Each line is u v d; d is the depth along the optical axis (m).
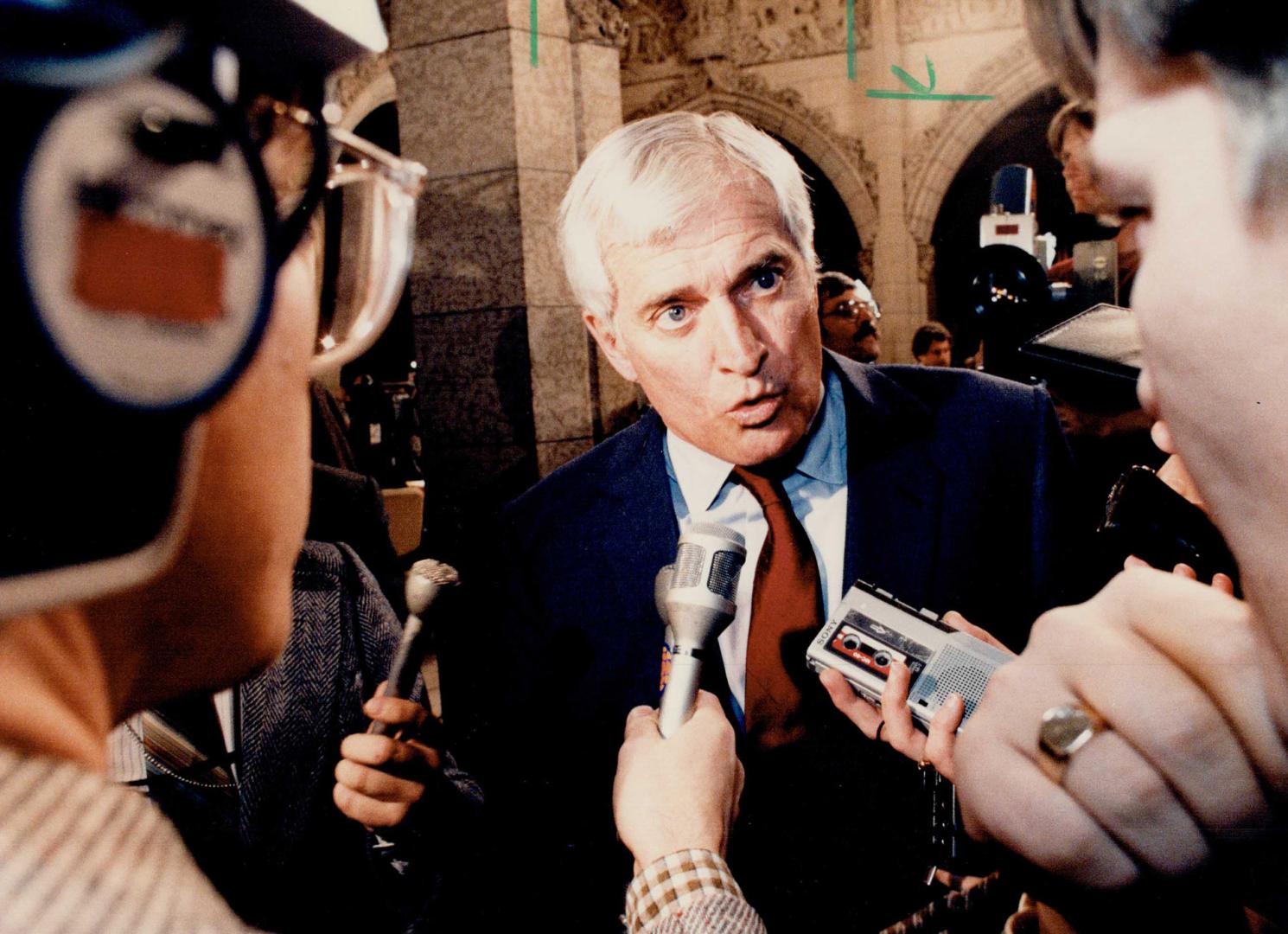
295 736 1.00
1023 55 10.16
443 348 3.31
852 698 0.94
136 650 0.33
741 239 0.97
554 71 3.20
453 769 1.14
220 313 0.25
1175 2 0.23
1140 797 0.35
